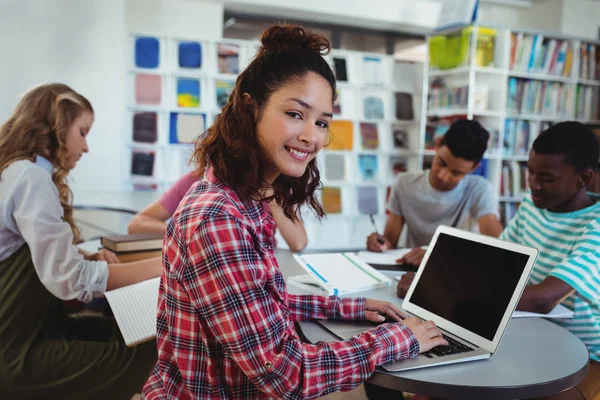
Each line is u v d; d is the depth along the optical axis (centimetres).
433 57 456
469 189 254
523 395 96
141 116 478
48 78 451
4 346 147
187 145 485
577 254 144
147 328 144
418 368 102
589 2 593
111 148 473
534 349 117
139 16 475
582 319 151
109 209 390
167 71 477
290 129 92
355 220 548
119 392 153
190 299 90
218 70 488
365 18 545
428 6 565
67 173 178
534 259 111
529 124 461
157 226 225
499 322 112
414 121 548
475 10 417
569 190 156
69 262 153
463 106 426
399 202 267
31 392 147
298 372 91
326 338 117
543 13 603
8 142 164
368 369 97
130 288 156
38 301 153
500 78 431
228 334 87
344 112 532
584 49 474
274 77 92
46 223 152
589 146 152
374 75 537
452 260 132
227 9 522
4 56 438
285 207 115
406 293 150
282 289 103
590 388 137
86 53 457
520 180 459
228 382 95
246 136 93
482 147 229
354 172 538
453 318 124
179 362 93
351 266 172
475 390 95
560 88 468
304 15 540
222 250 86
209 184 95
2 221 152
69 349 151
